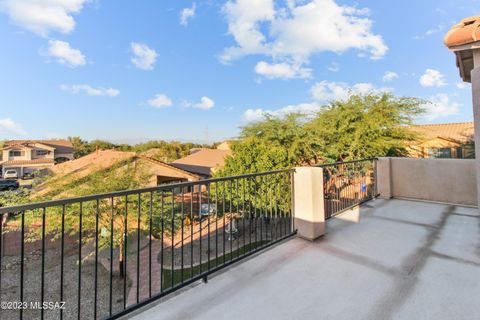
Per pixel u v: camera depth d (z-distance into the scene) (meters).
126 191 1.85
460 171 4.50
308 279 2.17
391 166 5.26
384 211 4.22
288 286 2.07
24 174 31.59
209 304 1.87
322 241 3.00
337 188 4.61
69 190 7.71
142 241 9.96
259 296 1.95
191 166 22.69
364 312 1.71
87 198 1.69
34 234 7.98
